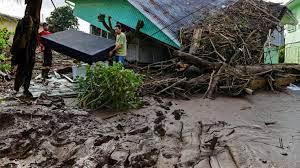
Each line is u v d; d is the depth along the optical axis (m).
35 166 5.56
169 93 10.70
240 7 16.92
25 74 8.80
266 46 15.01
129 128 7.39
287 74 13.09
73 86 10.96
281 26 16.45
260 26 15.62
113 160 5.70
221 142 6.63
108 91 8.58
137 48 15.12
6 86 10.58
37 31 8.60
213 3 18.03
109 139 6.54
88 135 6.76
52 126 6.99
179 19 15.11
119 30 11.28
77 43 10.71
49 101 8.68
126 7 15.09
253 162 5.57
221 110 9.43
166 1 16.17
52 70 14.48
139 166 5.54
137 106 9.02
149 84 10.87
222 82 11.57
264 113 9.32
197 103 10.11
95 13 16.92
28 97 9.03
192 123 7.89
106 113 8.40
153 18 14.23
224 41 13.17
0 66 12.55
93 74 8.81
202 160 5.74
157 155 5.95
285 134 7.41
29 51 8.62
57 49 10.88
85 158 5.70
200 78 11.47
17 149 6.04
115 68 8.64
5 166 5.50
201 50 12.85
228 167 5.48
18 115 7.25
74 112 8.02
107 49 10.32
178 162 5.66
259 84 12.31
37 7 8.41
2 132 6.59
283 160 5.87
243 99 10.98
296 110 9.71
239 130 7.54
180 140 6.74
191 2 17.28
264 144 6.68
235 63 12.77
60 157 5.95
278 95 11.77
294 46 23.45
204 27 14.25
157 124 7.64
